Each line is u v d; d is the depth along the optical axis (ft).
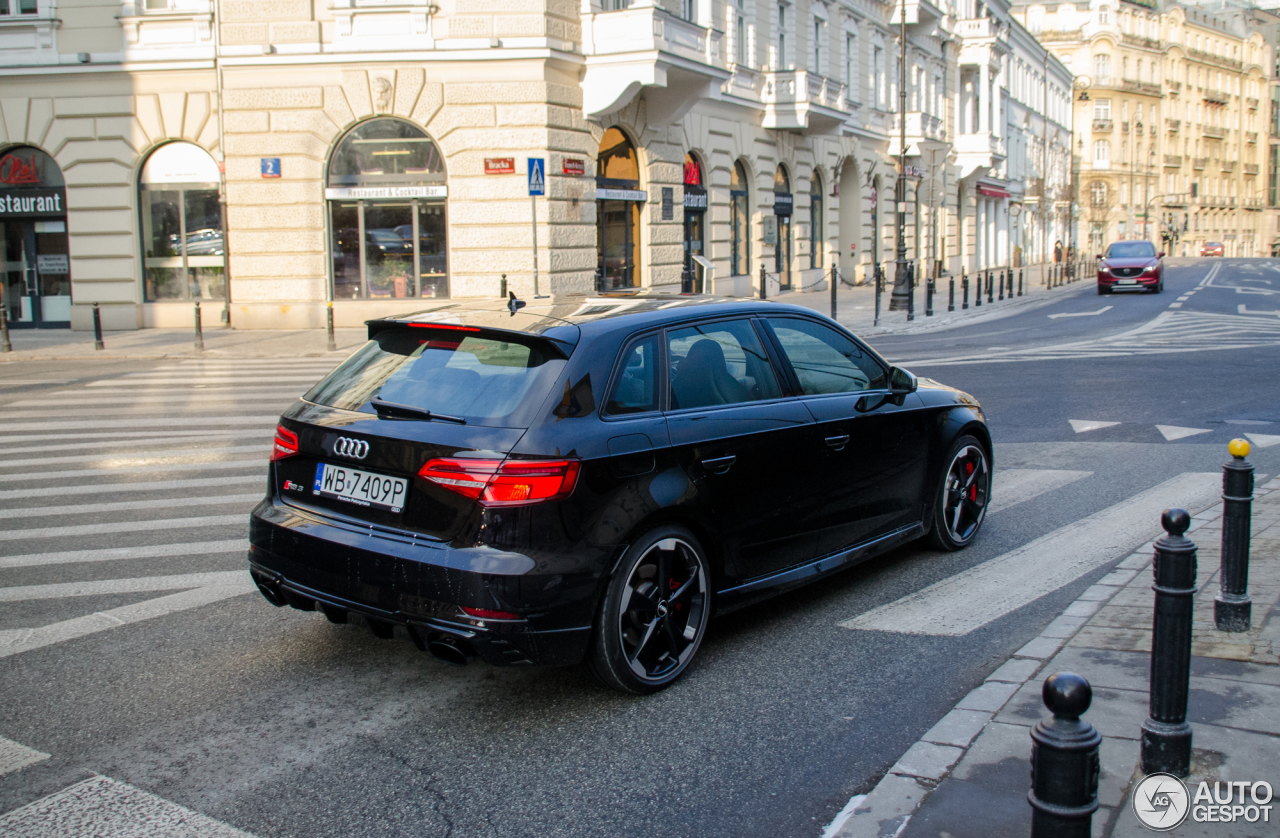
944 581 17.88
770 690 13.51
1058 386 41.57
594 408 12.96
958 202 171.83
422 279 67.41
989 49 161.27
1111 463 27.25
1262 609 14.99
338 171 66.59
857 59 115.96
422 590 12.14
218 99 65.87
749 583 14.84
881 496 17.38
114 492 24.99
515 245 65.77
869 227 123.85
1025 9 311.06
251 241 66.85
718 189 86.79
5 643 15.20
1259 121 386.32
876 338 65.98
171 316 69.26
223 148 66.28
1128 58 310.04
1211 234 360.48
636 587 13.14
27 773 11.30
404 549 12.34
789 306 16.85
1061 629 14.80
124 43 66.90
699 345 14.79
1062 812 6.89
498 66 64.69
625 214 74.79
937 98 150.82
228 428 33.53
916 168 138.00
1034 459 28.02
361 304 67.15
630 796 10.82
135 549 20.13
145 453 29.66
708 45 72.64
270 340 61.26
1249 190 383.24
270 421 34.71
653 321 14.35
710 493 13.94
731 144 88.53
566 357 13.09
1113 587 16.72
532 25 64.23
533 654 12.10
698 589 14.01
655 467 13.30
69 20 67.10
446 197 66.13
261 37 65.31
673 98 73.51
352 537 12.81
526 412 12.51
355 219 67.05
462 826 10.25
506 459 12.10
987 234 194.39
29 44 67.31
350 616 12.94
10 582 18.13
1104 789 10.09
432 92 64.95
